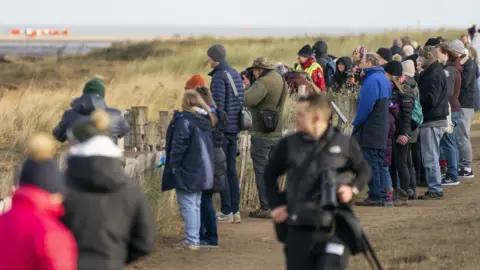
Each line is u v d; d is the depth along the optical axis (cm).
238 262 3562
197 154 3684
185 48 18350
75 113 3288
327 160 2386
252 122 4597
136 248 2108
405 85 4953
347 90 6544
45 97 7931
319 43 7081
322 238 2358
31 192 1798
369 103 4738
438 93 5075
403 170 4984
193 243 3800
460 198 5119
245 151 5044
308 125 2411
